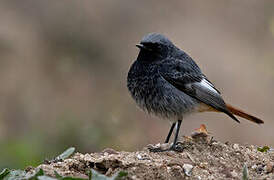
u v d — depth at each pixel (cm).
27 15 2128
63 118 1595
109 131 1506
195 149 798
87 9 2144
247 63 1931
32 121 1723
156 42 899
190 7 2156
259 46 2011
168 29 2105
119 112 1627
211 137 833
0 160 1291
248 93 1823
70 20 2109
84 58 2022
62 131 1498
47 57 2019
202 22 2108
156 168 714
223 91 1842
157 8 2164
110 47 2067
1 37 2022
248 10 2105
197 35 2066
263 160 777
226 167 752
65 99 1855
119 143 1495
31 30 2092
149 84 902
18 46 2019
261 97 1812
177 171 717
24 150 1341
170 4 2167
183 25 2108
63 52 2045
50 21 2111
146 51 900
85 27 2105
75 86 1906
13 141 1444
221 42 2031
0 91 1850
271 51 1973
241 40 2039
